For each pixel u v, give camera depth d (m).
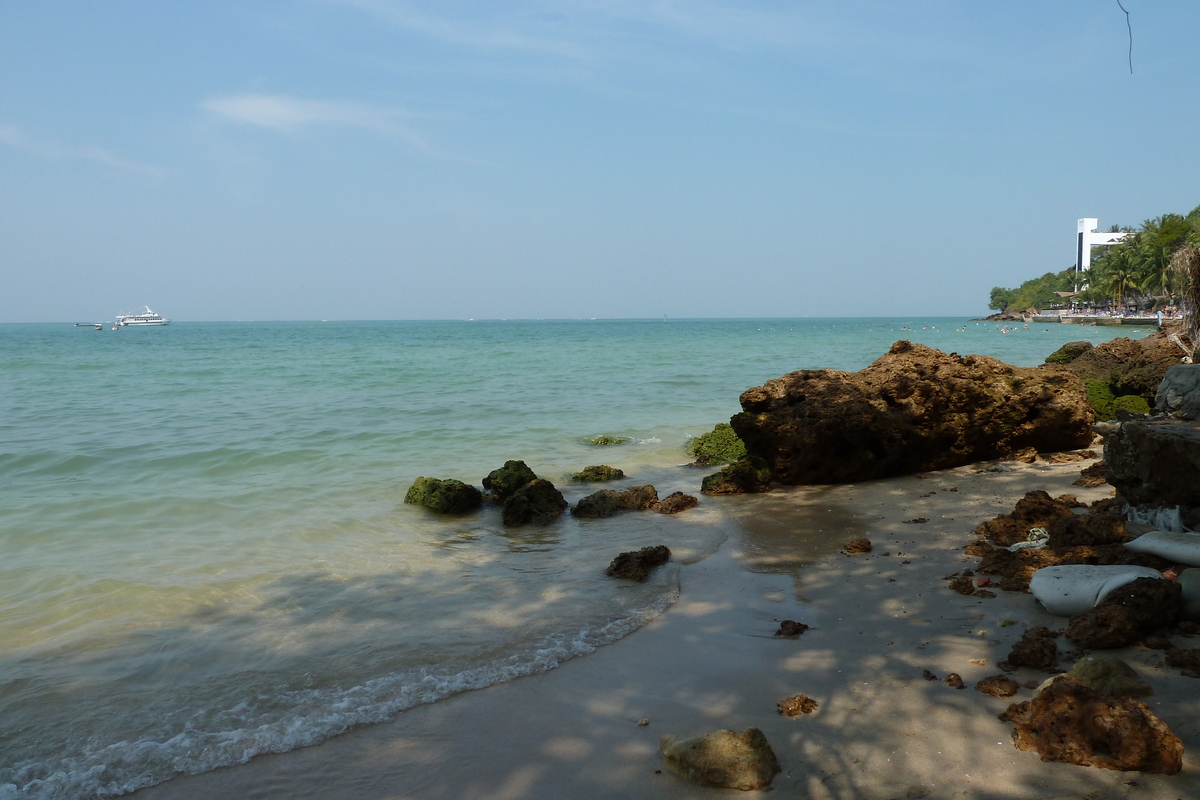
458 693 5.59
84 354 56.53
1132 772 4.15
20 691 5.77
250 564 8.82
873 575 7.69
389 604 7.46
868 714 4.97
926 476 12.49
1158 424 7.66
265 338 103.69
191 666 6.15
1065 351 22.23
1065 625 6.06
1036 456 13.24
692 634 6.51
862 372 13.58
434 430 18.75
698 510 11.11
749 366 39.56
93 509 11.46
